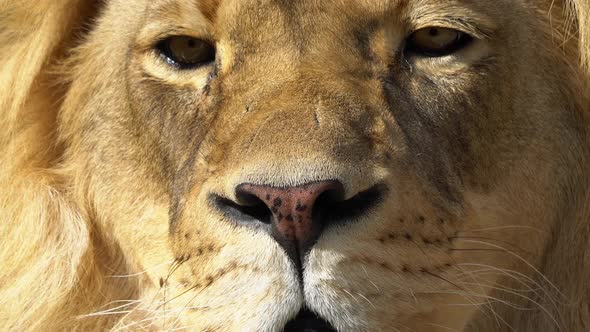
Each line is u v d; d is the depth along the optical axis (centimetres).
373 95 654
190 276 650
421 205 636
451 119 682
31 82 778
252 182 587
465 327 736
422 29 682
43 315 766
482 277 695
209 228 627
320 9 671
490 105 698
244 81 666
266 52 670
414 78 680
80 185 772
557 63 740
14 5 795
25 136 780
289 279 591
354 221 591
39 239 769
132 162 741
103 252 775
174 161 711
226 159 621
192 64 713
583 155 738
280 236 587
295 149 589
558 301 741
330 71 655
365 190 598
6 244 778
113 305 771
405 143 643
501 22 704
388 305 612
